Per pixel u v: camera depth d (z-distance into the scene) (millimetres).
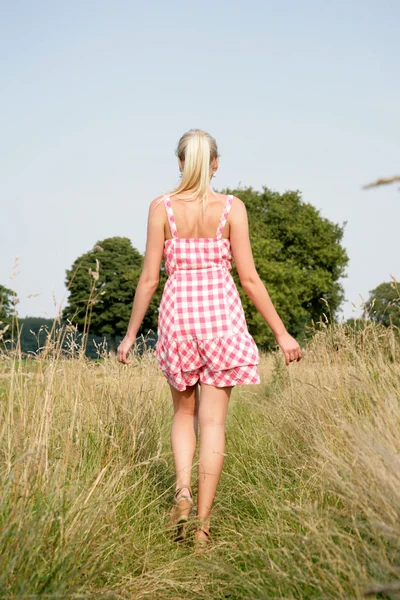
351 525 2068
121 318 50281
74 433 3232
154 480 3387
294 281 36219
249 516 2904
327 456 2516
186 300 2920
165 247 3012
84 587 2006
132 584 2205
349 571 1881
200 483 2854
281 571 2002
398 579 1717
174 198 2994
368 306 3834
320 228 39156
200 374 2967
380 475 2014
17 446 2424
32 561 1900
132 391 4109
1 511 2008
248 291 3020
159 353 3041
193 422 3092
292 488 2877
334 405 3322
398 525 1878
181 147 3023
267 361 9250
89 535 2197
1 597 1729
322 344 4016
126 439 3529
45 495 2299
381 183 1226
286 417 3857
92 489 2436
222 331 2898
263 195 40812
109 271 50344
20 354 2871
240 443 4133
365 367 3416
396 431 2404
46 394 2662
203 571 2367
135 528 2684
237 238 2975
